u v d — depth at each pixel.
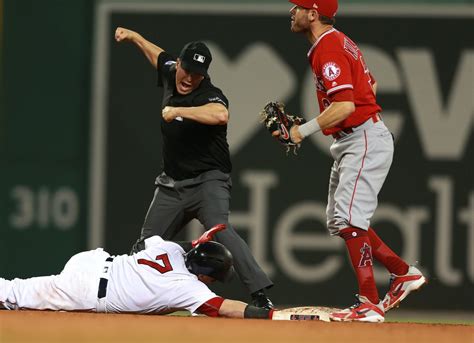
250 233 35.72
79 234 36.22
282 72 36.00
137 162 36.31
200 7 36.34
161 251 19.08
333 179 20.80
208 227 21.22
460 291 35.22
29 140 36.38
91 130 36.44
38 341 17.12
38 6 36.59
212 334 17.12
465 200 35.44
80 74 36.53
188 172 21.34
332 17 19.97
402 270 20.94
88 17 36.59
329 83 19.31
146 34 36.44
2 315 17.20
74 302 18.92
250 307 18.81
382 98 35.78
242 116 35.97
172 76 21.72
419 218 35.38
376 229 35.50
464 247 35.31
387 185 35.53
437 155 35.56
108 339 17.16
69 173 36.41
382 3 36.00
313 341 17.16
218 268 19.05
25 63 36.50
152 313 19.05
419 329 17.25
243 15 36.19
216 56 36.16
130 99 36.44
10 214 36.28
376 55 35.91
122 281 18.83
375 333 17.25
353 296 35.31
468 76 35.78
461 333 17.31
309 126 19.48
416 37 35.88
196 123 20.92
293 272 35.50
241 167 35.88
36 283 19.27
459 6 35.91
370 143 19.77
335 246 35.47
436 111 35.69
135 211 36.25
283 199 35.75
